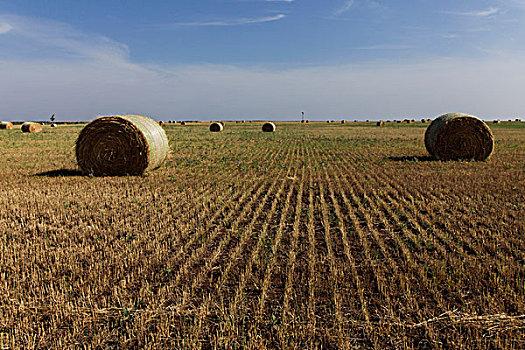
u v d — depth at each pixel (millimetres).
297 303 5250
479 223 8719
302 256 6949
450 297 5383
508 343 4398
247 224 8953
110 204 10602
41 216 9469
